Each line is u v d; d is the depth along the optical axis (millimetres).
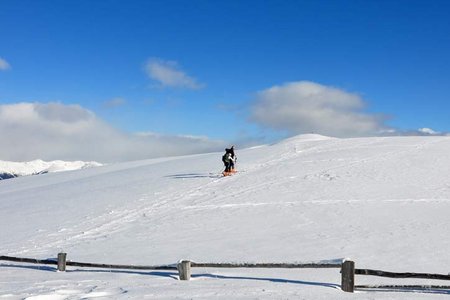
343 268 9328
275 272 11719
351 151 39375
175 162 48344
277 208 21766
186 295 8359
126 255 14906
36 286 9672
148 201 25672
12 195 35938
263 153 44031
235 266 10812
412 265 12156
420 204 21188
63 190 34906
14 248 17266
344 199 22781
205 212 21984
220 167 38281
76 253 15766
